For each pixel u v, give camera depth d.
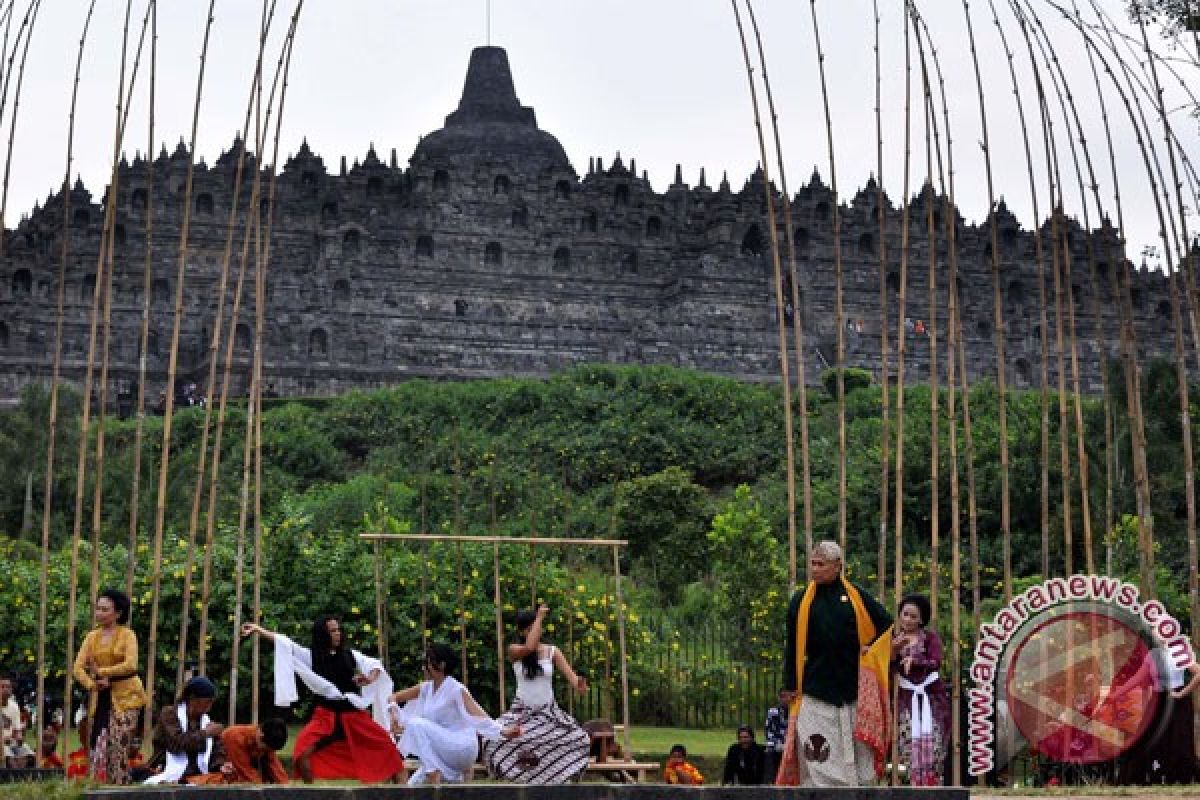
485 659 41.59
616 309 132.88
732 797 17.41
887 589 59.84
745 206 134.12
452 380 120.38
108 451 83.25
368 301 123.50
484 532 68.19
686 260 134.38
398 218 129.12
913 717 21.62
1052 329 132.12
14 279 117.56
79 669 22.25
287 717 41.00
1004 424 25.70
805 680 19.47
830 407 101.81
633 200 136.00
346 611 41.34
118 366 113.62
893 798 17.67
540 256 132.12
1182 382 25.73
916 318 130.88
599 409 98.00
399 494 72.56
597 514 73.00
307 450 89.88
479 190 132.00
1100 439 60.72
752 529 54.22
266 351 113.94
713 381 104.94
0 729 23.95
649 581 68.00
